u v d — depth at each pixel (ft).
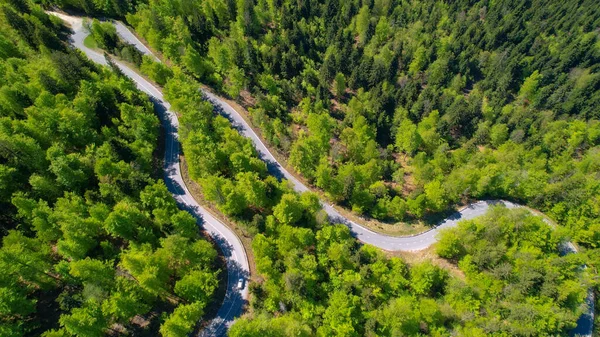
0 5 487.61
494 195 430.61
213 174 358.64
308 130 476.95
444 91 578.66
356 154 441.68
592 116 567.59
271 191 350.84
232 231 337.31
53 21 532.73
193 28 565.94
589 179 433.07
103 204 281.95
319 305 281.13
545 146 503.61
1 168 281.74
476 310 301.63
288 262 290.97
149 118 383.24
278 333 247.29
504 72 625.41
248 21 607.37
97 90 395.14
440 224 398.01
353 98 500.74
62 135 341.00
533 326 289.94
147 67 452.76
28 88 368.89
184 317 243.60
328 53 606.55
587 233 383.65
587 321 335.06
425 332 285.02
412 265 347.15
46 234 262.06
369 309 286.87
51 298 255.29
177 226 292.40
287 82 524.11
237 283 302.45
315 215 348.18
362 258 316.19
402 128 472.85
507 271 316.60
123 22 582.76
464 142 507.30
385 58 621.72
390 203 387.55
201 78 509.76
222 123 412.16
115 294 232.53
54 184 301.02
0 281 220.64
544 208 421.59
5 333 215.92
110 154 337.11
